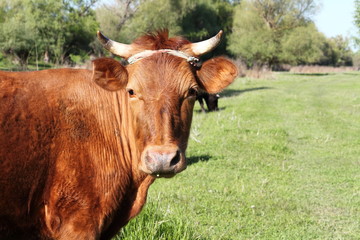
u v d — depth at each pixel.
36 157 3.78
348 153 12.23
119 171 4.11
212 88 4.19
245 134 14.05
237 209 7.73
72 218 3.91
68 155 3.90
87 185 3.95
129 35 44.53
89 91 4.13
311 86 37.12
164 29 4.37
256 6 60.50
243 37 58.25
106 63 3.77
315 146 13.05
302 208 8.03
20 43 24.22
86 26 36.47
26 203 3.81
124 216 4.29
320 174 10.20
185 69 3.87
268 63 61.75
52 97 3.96
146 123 3.67
